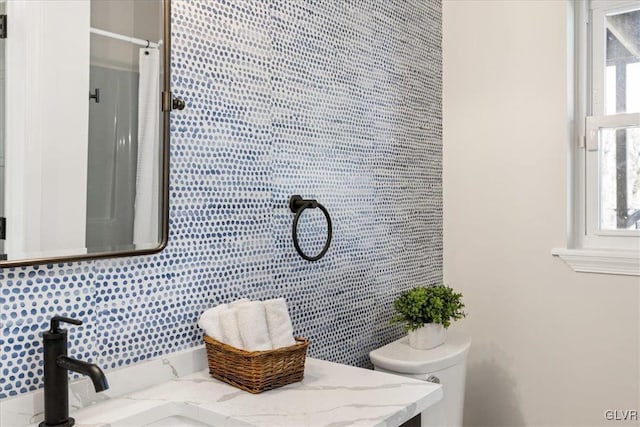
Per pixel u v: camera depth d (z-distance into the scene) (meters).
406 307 1.75
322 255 1.49
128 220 1.12
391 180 1.95
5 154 0.94
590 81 2.07
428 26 2.20
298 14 1.55
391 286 1.95
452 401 1.73
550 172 2.03
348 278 1.74
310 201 1.47
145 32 1.15
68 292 1.04
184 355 1.23
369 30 1.85
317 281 1.62
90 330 1.07
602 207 2.04
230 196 1.35
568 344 1.99
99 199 1.07
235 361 1.14
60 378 0.94
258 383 1.11
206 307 1.29
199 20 1.27
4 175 0.94
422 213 2.14
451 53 2.27
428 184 2.18
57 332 0.95
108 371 1.10
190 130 1.25
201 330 1.29
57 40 1.01
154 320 1.18
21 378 0.97
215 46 1.31
